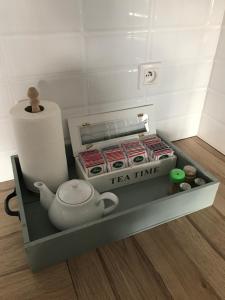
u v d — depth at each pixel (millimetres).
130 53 744
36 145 604
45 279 524
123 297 494
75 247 544
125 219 566
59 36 644
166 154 750
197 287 512
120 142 792
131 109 805
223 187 765
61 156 661
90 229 533
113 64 741
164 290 505
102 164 687
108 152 733
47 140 606
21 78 662
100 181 698
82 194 569
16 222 645
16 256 569
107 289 507
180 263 555
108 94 786
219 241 604
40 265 529
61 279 524
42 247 499
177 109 925
